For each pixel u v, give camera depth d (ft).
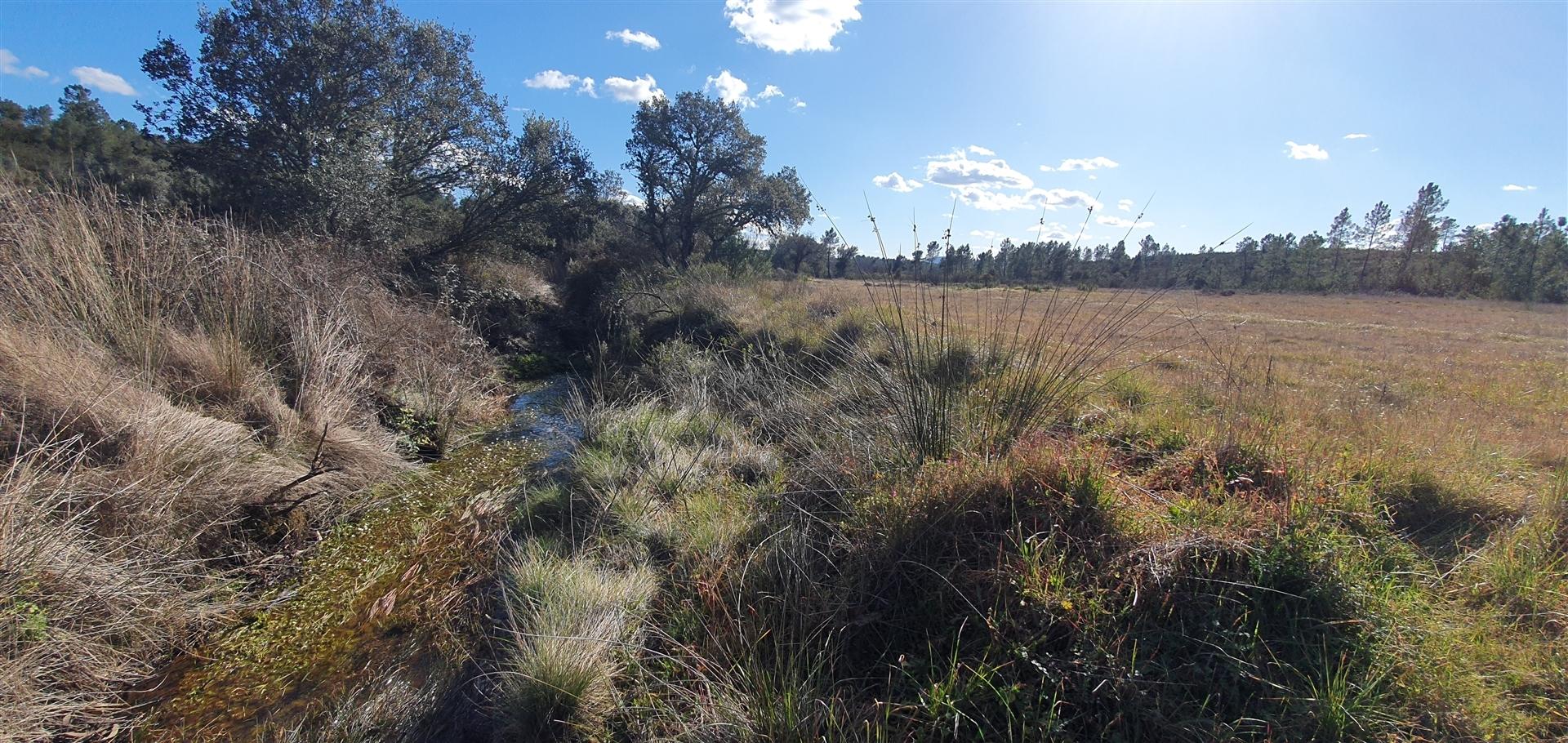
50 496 8.82
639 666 8.23
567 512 13.11
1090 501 8.60
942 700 6.84
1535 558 8.11
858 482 10.85
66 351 12.38
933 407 11.33
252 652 9.54
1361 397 17.97
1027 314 19.08
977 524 8.77
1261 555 7.62
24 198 15.48
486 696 8.40
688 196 77.51
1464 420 14.71
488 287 41.01
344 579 11.55
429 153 46.21
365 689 8.77
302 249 23.54
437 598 10.80
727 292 34.63
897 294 12.64
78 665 8.25
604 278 48.49
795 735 6.69
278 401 15.16
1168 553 7.66
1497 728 5.93
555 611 8.99
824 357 21.67
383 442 16.72
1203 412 14.75
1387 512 9.62
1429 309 79.05
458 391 21.54
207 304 16.75
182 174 39.32
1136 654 6.90
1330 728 6.06
